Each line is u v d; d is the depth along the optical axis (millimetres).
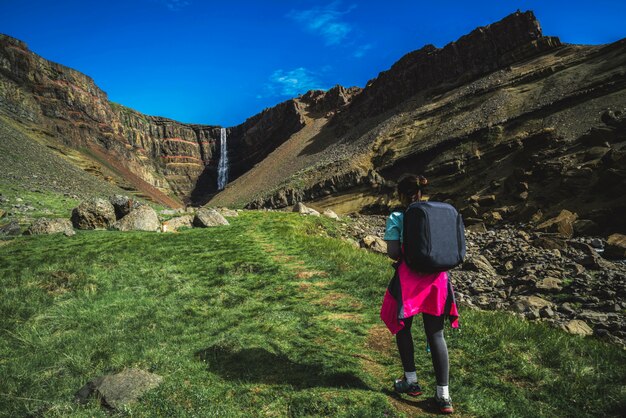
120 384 3602
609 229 21953
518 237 23094
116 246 10656
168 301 6695
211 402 3443
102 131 180875
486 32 115625
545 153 41000
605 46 72125
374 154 93438
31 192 23188
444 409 3246
